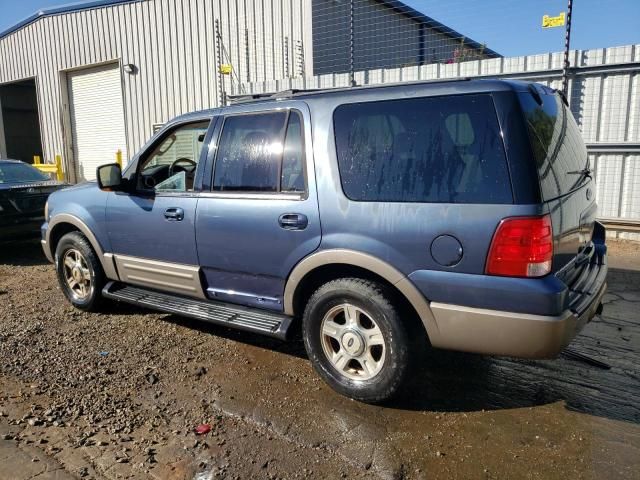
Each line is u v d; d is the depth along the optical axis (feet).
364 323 10.89
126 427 10.11
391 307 10.23
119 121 52.26
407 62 47.44
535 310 8.93
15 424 10.23
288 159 11.67
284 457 9.13
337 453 9.24
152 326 15.61
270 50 39.93
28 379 12.15
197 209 13.01
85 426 10.16
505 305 9.12
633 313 16.28
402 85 10.52
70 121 57.88
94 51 52.13
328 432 9.89
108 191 15.29
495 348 9.37
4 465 8.92
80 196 16.29
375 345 10.67
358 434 9.83
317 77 34.53
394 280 10.07
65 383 11.95
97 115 54.60
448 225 9.50
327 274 11.55
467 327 9.50
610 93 25.64
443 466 8.86
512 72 27.86
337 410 10.71
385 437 9.73
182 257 13.60
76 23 53.06
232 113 12.91
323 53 38.91
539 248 8.91
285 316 12.08
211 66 43.60
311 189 11.09
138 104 49.65
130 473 8.71
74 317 16.44
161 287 14.37
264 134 12.17
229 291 12.93
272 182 11.86
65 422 10.31
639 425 10.06
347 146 10.82
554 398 11.17
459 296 9.49
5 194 23.99
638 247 24.91
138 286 15.20
